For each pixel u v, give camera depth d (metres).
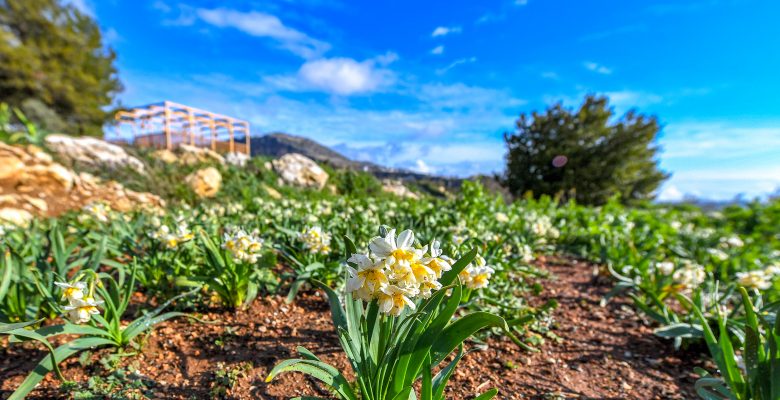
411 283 1.04
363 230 3.72
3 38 15.40
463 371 2.00
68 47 18.09
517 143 20.19
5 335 2.01
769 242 6.19
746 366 1.53
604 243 4.41
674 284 3.19
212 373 1.82
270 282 2.82
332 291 1.59
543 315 2.80
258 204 5.84
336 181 13.23
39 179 5.59
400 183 17.05
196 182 8.05
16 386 1.64
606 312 3.02
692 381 2.04
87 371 1.75
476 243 3.03
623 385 1.97
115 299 1.92
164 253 2.70
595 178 18.42
